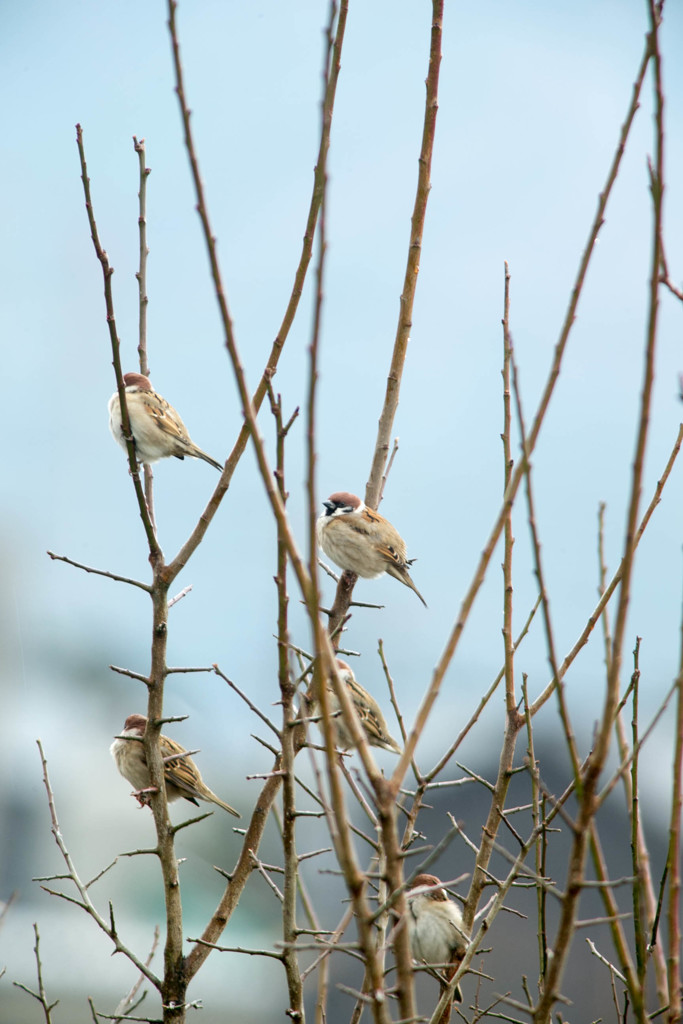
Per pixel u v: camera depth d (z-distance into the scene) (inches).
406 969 180.4
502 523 191.3
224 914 303.9
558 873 585.9
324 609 341.4
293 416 238.8
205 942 281.0
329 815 190.1
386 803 180.2
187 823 303.3
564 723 194.4
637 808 240.8
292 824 266.2
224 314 190.1
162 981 297.9
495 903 260.4
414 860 607.5
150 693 303.7
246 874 308.7
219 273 190.2
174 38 202.4
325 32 186.5
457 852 601.9
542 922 252.8
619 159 204.1
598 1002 545.3
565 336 200.4
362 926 176.2
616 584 268.1
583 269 203.2
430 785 287.1
